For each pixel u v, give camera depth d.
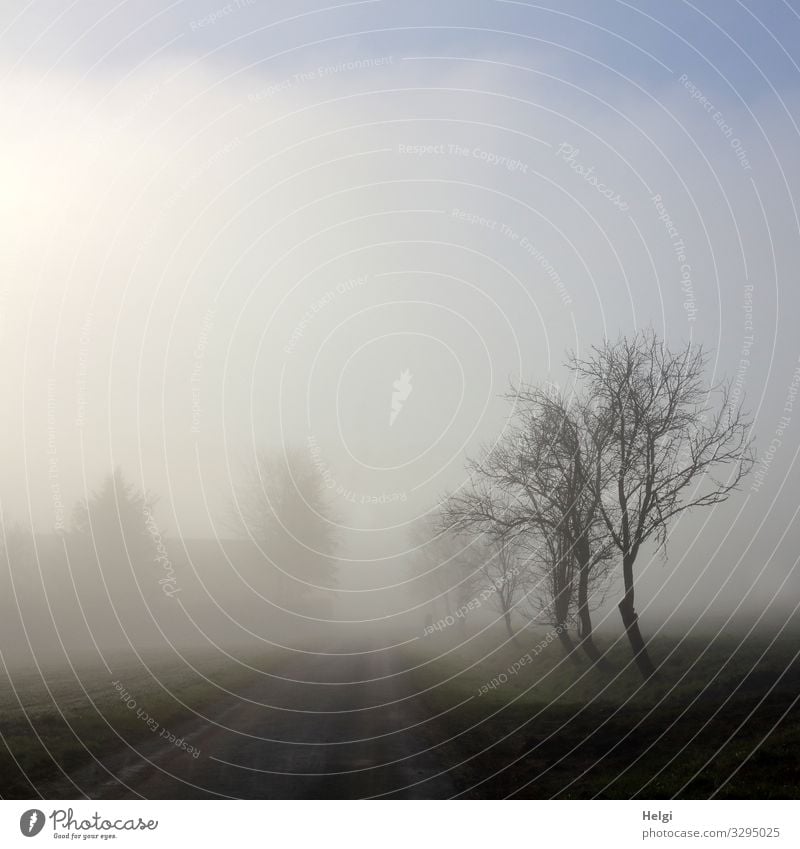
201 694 24.77
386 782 13.65
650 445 22.98
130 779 13.42
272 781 13.59
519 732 18.14
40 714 18.22
